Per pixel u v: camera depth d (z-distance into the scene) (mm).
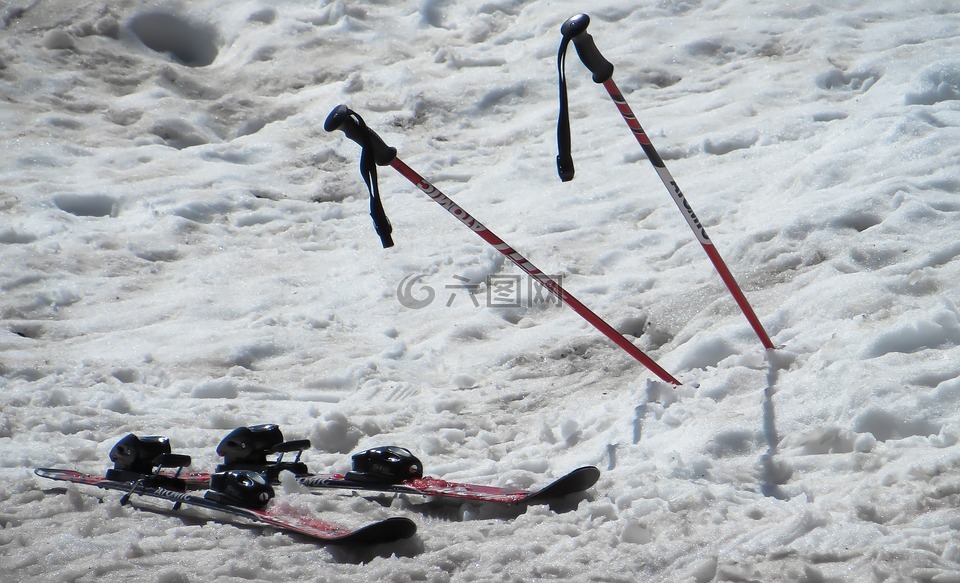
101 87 31922
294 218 25578
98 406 16516
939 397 12602
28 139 28609
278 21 35219
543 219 23672
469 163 27688
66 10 34688
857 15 30766
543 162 26734
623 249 21812
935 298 15391
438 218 24781
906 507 10547
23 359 18344
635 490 11641
